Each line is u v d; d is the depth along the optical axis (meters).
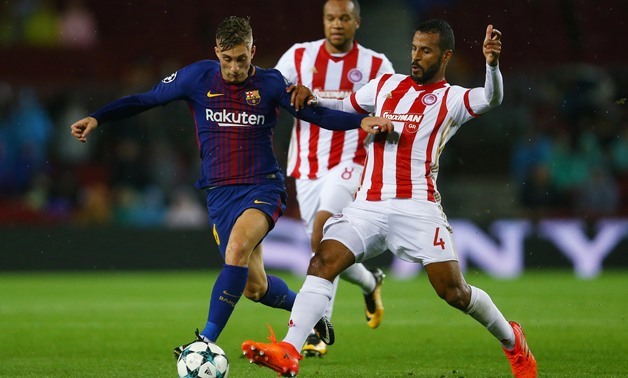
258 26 75.94
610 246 55.72
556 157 62.25
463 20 74.06
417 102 20.62
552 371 22.58
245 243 20.45
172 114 65.06
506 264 55.09
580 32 72.81
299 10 76.75
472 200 66.75
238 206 21.39
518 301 40.06
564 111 68.25
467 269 54.84
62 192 61.44
